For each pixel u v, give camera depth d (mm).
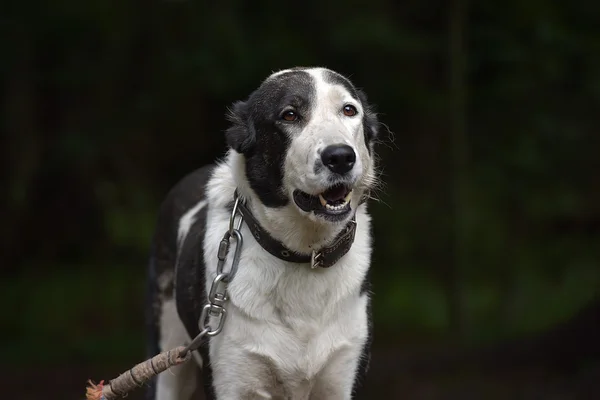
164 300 5367
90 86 10680
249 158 4309
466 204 10820
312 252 4188
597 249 11617
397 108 11086
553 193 11117
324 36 10602
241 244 4262
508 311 10844
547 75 10469
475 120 11055
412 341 10359
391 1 10781
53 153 10766
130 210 11430
